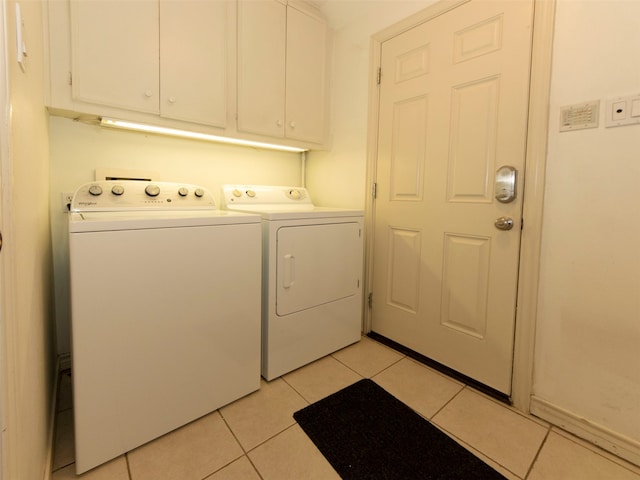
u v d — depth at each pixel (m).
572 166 1.24
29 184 0.88
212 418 1.37
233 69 1.75
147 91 1.48
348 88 2.16
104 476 1.08
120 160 1.72
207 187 2.05
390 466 1.14
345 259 1.92
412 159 1.84
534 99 1.33
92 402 1.09
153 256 1.17
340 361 1.84
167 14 1.51
